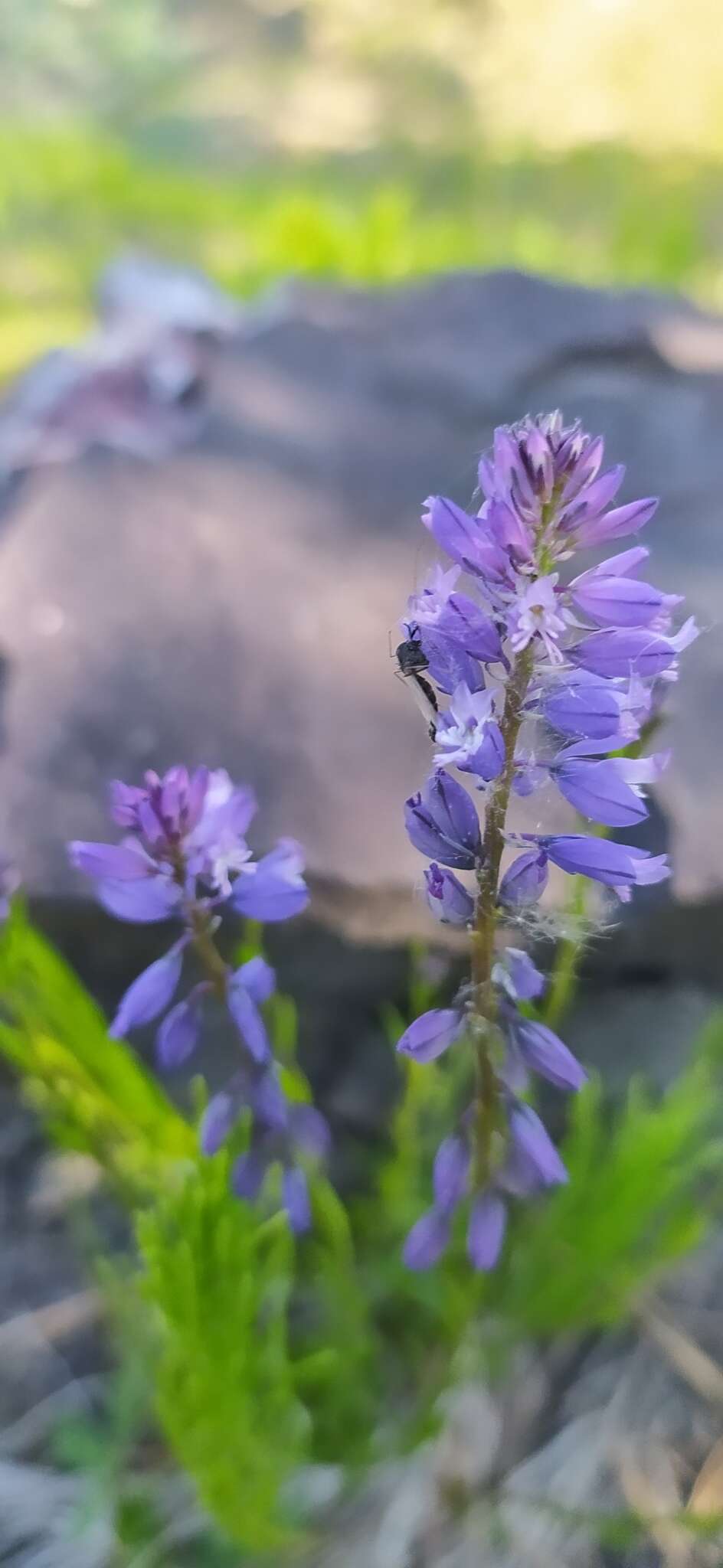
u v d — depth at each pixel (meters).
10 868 0.11
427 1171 0.14
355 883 0.14
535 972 0.07
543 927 0.07
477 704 0.06
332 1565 0.13
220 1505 0.11
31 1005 0.11
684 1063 0.15
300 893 0.08
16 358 0.35
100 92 0.60
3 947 0.11
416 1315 0.14
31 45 0.62
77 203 0.47
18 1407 0.14
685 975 0.15
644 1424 0.14
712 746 0.15
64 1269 0.15
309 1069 0.15
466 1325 0.12
